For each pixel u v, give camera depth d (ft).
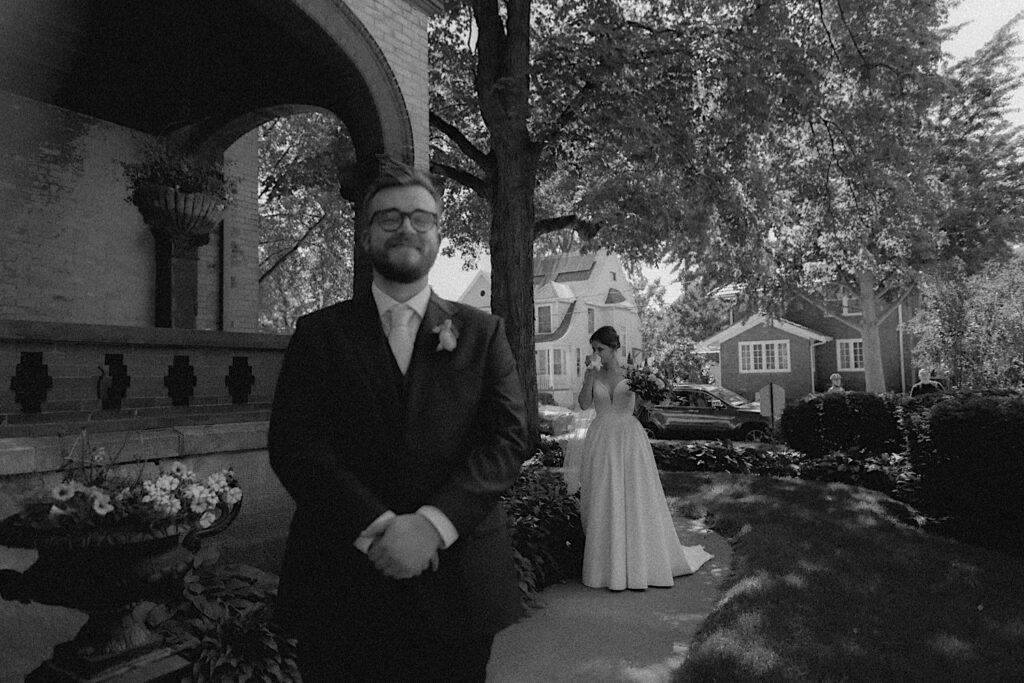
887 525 21.40
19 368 10.98
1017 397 21.94
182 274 24.98
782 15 33.47
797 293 63.57
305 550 5.32
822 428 34.04
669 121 32.68
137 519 7.98
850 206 43.93
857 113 36.24
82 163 22.72
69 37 20.51
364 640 5.14
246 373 14.76
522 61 31.96
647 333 121.19
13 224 21.06
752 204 40.52
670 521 17.31
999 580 15.52
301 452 5.15
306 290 64.18
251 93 22.07
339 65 18.31
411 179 5.70
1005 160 70.38
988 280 57.77
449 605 5.16
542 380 113.80
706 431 52.65
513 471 5.42
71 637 10.55
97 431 11.51
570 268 124.77
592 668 11.48
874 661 10.89
